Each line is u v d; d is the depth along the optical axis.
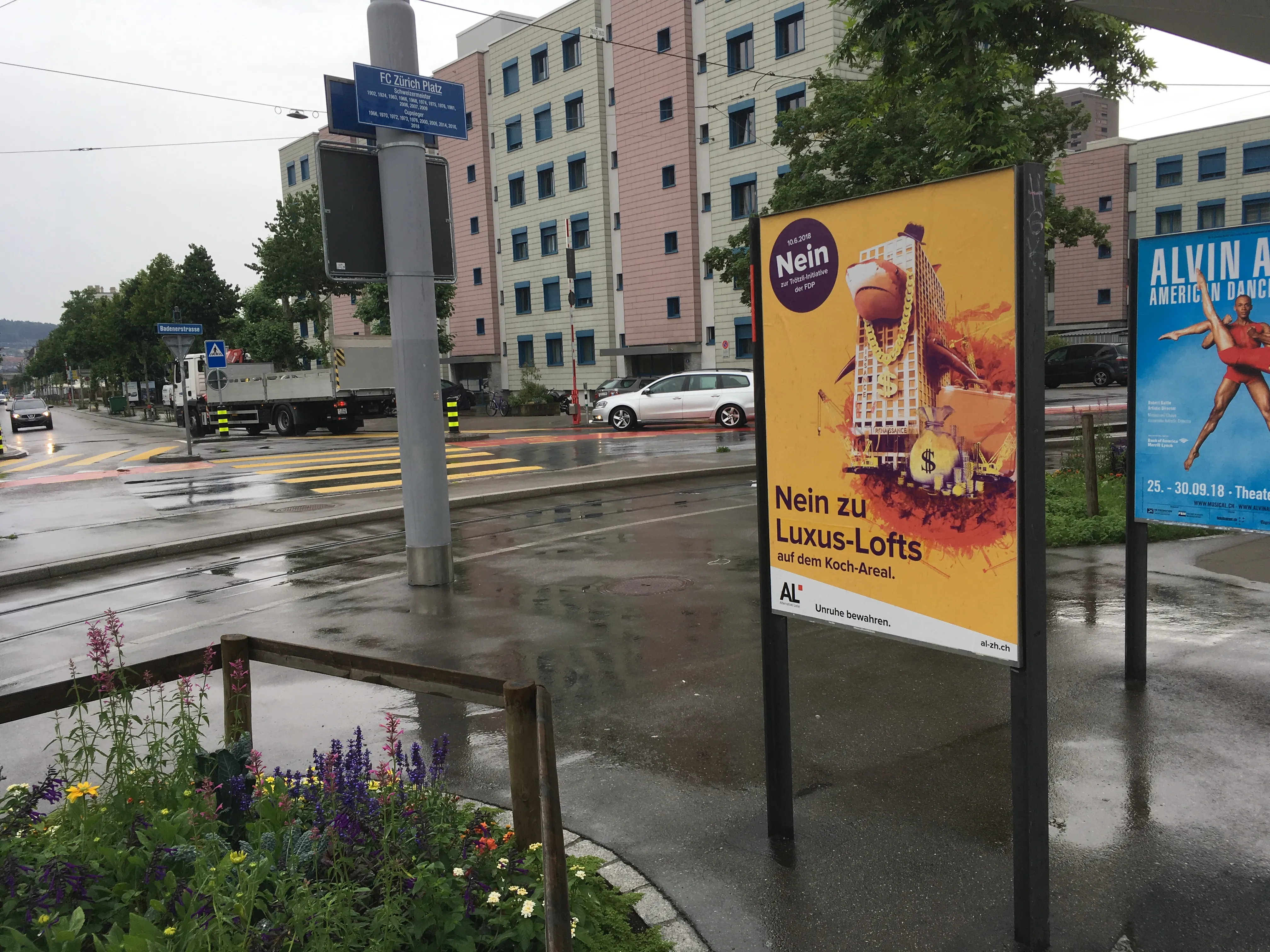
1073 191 55.88
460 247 53.78
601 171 44.66
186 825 3.04
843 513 3.35
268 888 2.78
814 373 3.39
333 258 8.59
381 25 8.65
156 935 2.46
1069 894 3.28
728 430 25.34
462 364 55.09
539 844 3.15
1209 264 5.00
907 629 3.19
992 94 14.09
